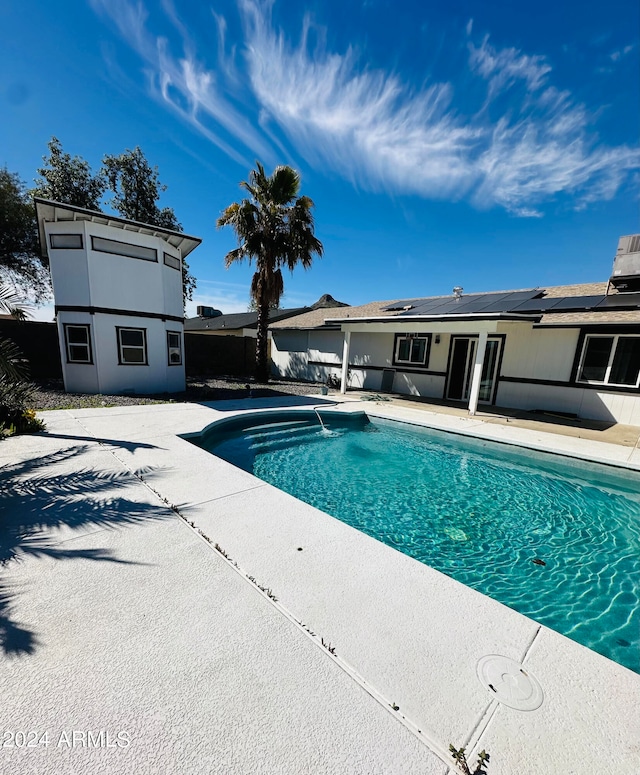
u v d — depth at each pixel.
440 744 1.34
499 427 7.71
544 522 4.40
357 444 7.51
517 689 1.59
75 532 2.87
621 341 8.29
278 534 2.97
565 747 1.34
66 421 6.79
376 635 1.89
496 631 1.97
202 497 3.64
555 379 9.32
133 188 18.19
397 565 2.58
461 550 3.78
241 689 1.54
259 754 1.28
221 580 2.33
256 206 12.61
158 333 10.98
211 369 17.12
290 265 13.17
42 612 1.98
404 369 12.73
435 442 7.70
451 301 11.59
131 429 6.31
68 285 9.62
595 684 1.64
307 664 1.69
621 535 4.09
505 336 10.23
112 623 1.91
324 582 2.35
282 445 7.38
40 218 9.29
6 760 1.24
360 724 1.41
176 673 1.61
